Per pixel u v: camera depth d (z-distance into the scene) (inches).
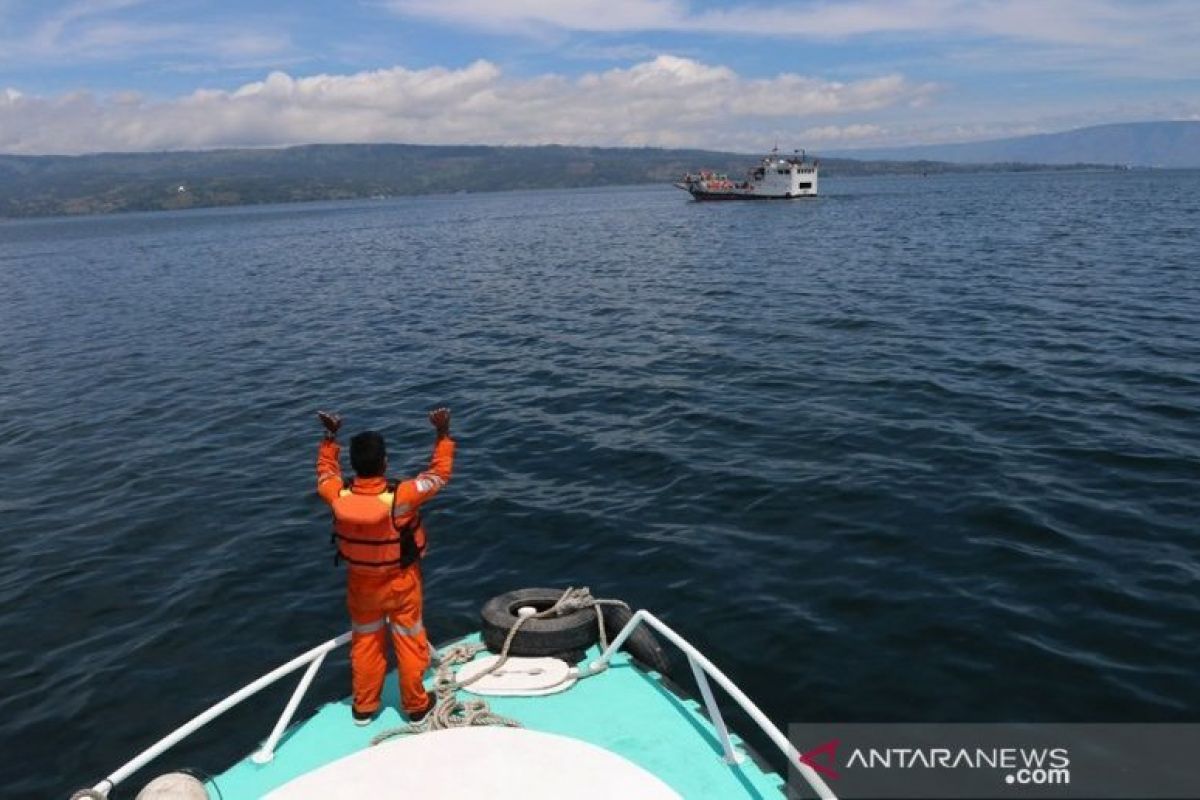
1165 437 580.7
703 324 1173.7
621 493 547.2
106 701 354.0
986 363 833.5
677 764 226.2
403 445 694.5
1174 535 432.5
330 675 363.3
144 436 770.2
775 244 2522.1
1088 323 1016.2
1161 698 305.6
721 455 605.3
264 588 447.8
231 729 330.3
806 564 427.5
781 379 820.0
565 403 792.3
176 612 427.2
